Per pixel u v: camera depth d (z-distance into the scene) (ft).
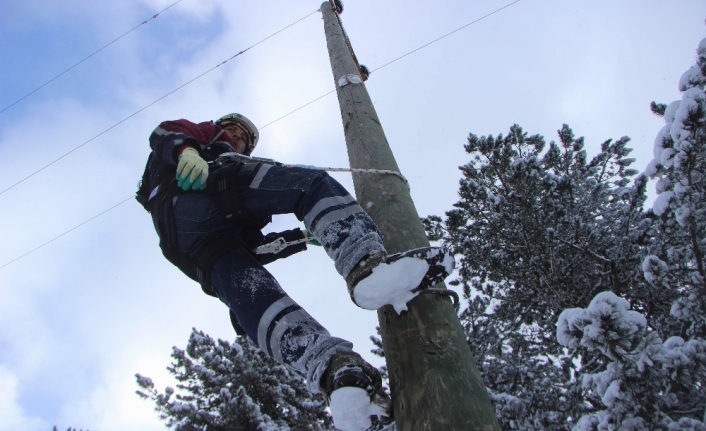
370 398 4.91
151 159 7.89
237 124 9.58
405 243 6.46
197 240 6.89
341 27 14.93
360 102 9.87
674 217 17.60
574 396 19.30
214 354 39.83
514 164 22.76
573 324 10.94
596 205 26.96
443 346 5.16
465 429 4.48
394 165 7.98
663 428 12.00
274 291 6.23
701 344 11.64
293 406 40.83
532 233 22.53
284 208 6.45
